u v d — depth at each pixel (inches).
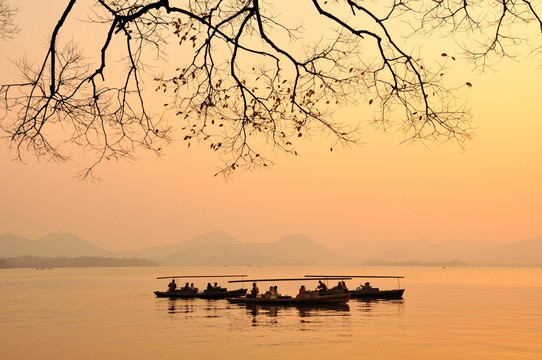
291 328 1485.0
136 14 405.4
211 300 2625.5
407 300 2642.7
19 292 3599.9
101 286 4621.1
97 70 421.7
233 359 1031.0
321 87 460.4
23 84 411.8
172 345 1201.4
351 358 1028.5
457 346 1157.7
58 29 388.2
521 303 2460.6
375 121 447.5
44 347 1186.0
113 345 1208.2
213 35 439.2
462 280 6392.7
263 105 471.5
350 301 2497.5
